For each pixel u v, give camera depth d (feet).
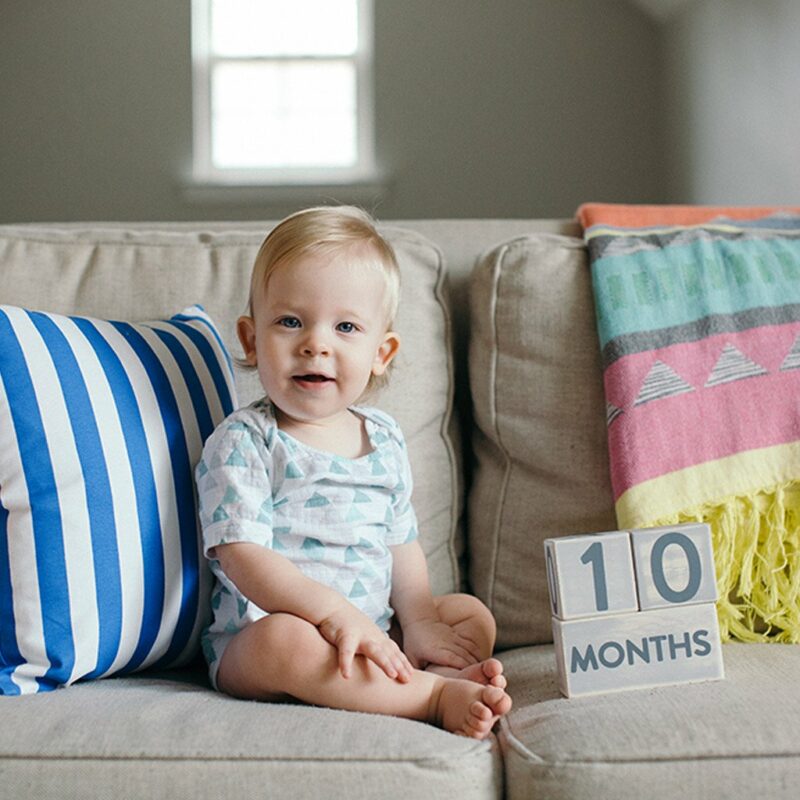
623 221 4.92
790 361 4.09
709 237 4.44
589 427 4.25
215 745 2.56
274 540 3.57
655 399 4.04
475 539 4.37
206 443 3.63
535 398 4.28
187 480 3.58
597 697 3.09
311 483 3.61
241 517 3.40
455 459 4.47
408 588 3.89
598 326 4.27
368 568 3.67
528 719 2.93
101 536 3.20
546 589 4.16
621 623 3.18
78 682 3.22
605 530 4.18
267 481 3.54
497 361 4.36
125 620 3.24
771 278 4.29
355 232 3.74
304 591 3.23
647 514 3.90
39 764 2.54
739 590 3.93
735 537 3.93
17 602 3.11
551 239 4.53
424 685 3.08
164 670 3.70
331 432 3.79
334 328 3.65
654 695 3.02
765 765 2.56
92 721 2.67
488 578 4.25
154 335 3.84
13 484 3.17
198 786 2.52
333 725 2.69
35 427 3.19
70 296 4.37
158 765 2.53
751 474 3.95
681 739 2.61
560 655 3.16
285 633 3.10
